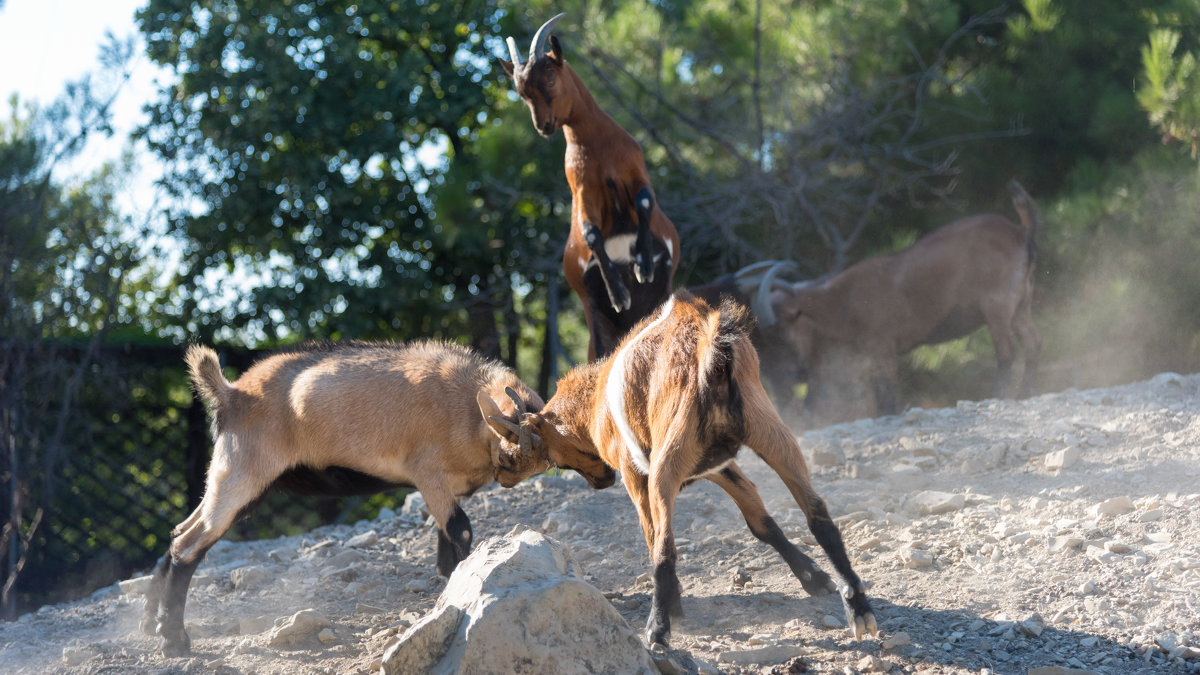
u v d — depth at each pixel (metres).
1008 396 11.77
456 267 18.58
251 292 16.31
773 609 5.05
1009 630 4.46
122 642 5.65
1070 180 13.78
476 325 19.48
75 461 13.07
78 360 13.46
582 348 21.59
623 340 5.19
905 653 4.35
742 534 6.37
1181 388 8.67
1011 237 11.77
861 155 16.02
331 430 5.61
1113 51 14.39
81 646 5.54
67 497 13.10
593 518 7.30
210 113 16.69
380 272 17.12
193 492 13.51
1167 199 12.46
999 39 15.65
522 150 16.38
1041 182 14.88
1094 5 14.17
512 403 5.61
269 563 7.40
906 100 16.41
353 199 17.22
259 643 5.28
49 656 5.65
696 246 16.84
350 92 17.38
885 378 12.41
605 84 16.05
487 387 5.72
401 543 7.35
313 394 5.60
